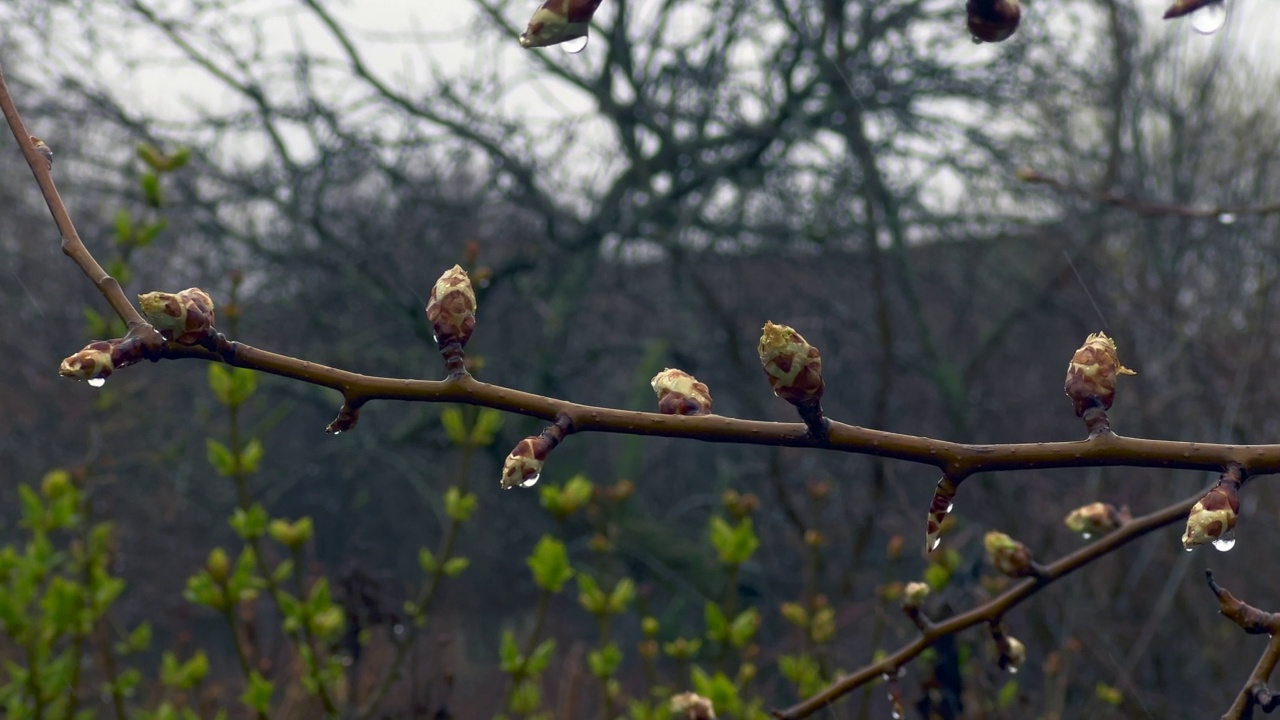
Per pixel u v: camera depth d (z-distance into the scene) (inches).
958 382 300.2
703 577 302.4
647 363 329.7
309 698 117.6
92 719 115.2
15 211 313.4
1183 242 243.0
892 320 343.9
